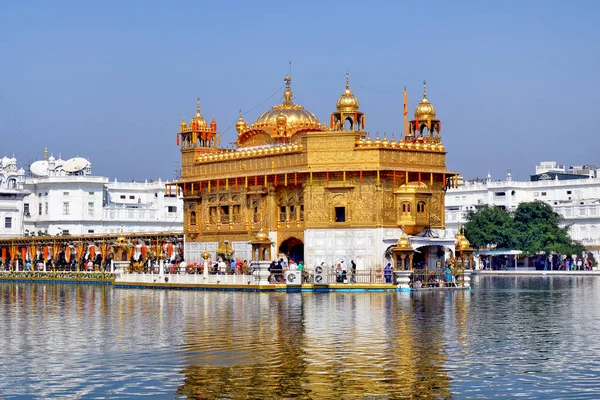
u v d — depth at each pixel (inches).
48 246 4104.3
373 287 2704.2
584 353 1374.3
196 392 1115.9
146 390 1127.0
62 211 5649.6
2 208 5315.0
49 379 1190.9
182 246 3555.6
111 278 3388.3
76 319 1882.4
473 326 1708.9
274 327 1692.9
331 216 2903.5
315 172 2898.6
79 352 1395.2
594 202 5866.1
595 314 1959.9
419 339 1520.7
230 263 3107.8
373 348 1419.8
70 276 3577.8
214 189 3262.8
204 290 2856.8
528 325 1727.4
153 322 1800.0
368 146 2874.0
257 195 3102.9
